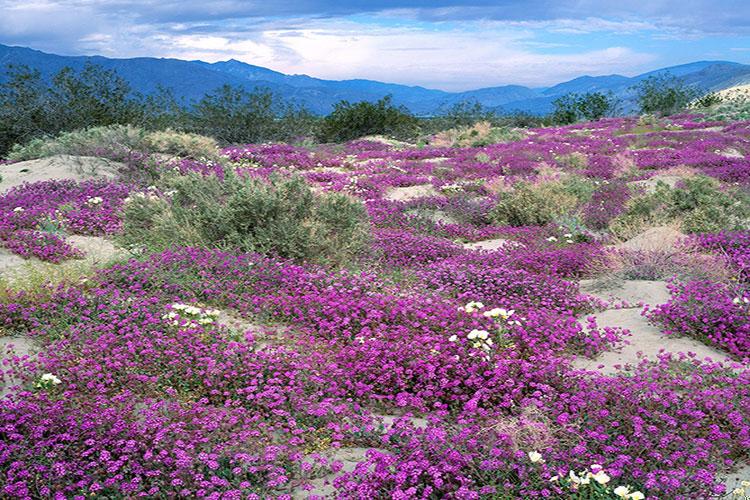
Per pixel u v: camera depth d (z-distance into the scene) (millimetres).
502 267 10203
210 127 38250
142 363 6203
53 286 8336
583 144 31766
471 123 56406
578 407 5219
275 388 5648
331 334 7312
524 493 3861
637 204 14398
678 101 56125
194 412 5090
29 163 20094
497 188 18781
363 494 4012
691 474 4207
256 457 4609
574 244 12852
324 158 27156
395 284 9656
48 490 4105
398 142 40000
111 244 11695
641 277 10273
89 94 31500
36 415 4891
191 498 4148
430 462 4254
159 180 17484
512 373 5906
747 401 5375
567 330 7258
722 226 13086
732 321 7496
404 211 16469
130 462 4348
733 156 26641
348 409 5465
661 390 5422
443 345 6457
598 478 3801
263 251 10305
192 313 7316
